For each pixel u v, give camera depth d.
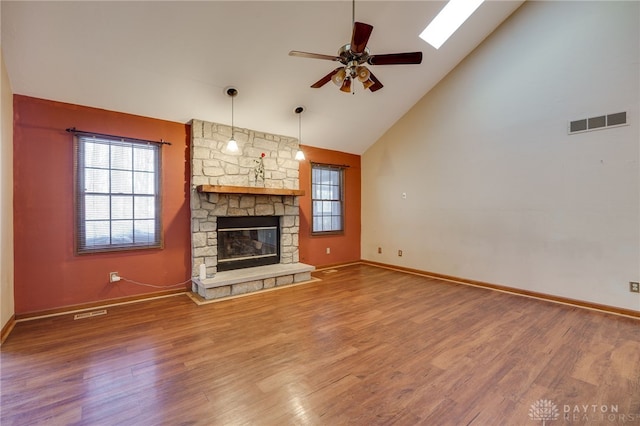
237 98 4.01
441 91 4.99
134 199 3.83
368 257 6.42
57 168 3.34
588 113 3.53
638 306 3.23
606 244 3.43
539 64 3.91
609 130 3.39
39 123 3.24
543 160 3.90
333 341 2.69
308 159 5.64
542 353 2.46
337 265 6.13
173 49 3.17
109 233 3.67
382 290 4.35
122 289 3.74
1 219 2.64
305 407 1.80
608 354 2.44
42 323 3.08
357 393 1.94
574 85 3.63
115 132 3.68
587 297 3.57
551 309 3.52
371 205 6.32
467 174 4.70
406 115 5.55
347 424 1.66
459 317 3.28
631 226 3.27
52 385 2.02
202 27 3.02
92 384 2.03
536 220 3.97
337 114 4.98
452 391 1.96
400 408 1.79
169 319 3.21
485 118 4.46
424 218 5.32
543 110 3.89
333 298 3.96
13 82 3.03
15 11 2.50
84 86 3.30
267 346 2.59
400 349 2.54
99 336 2.78
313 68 3.85
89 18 2.70
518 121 4.12
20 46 2.75
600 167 3.46
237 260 4.67
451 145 4.89
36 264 3.23
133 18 2.79
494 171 4.38
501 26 4.26
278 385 2.02
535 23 3.93
